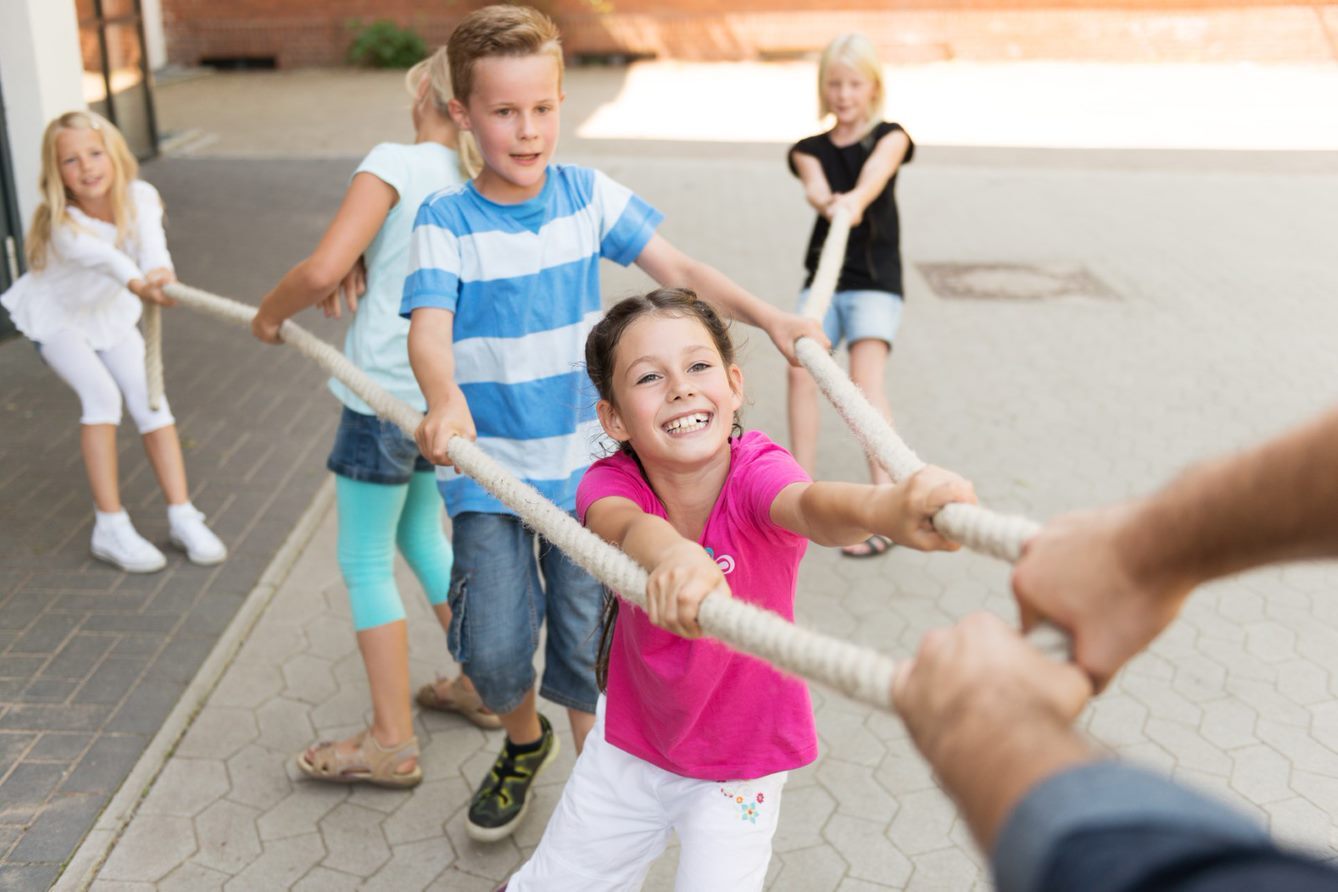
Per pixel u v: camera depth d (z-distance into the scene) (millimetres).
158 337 4242
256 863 3008
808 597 4285
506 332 2629
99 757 3377
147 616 4102
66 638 3957
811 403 4562
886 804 3219
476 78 2482
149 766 3336
